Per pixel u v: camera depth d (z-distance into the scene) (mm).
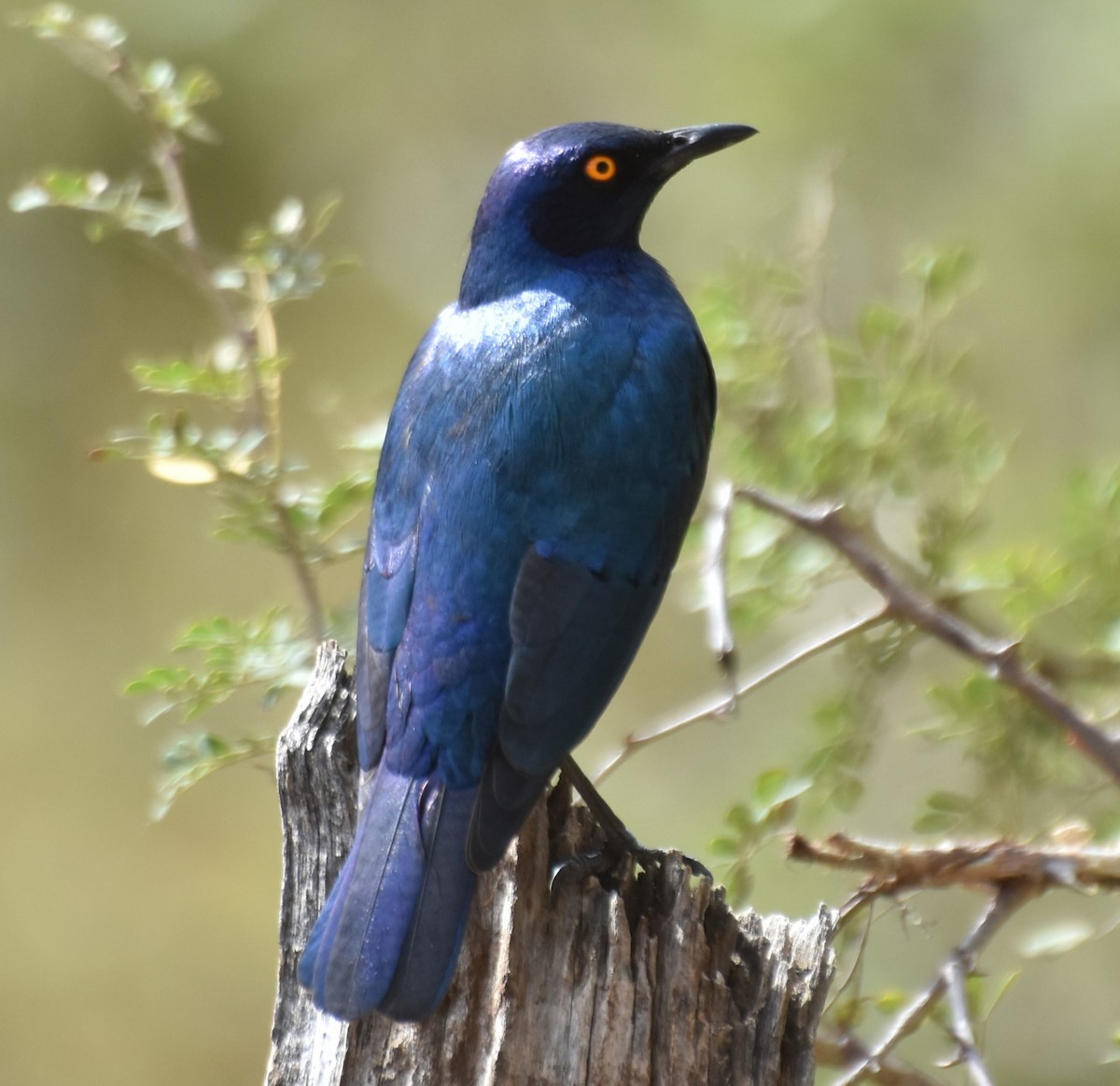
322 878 8148
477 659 8477
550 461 8898
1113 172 16781
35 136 18828
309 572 10234
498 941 7688
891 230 17234
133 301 19719
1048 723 10977
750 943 7879
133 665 19703
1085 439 16484
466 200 20188
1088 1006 14695
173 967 19141
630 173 9938
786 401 11852
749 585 11484
